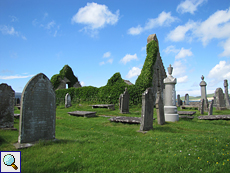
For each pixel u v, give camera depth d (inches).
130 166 172.6
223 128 367.9
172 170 166.1
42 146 218.7
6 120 345.4
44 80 247.0
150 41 1109.7
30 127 228.4
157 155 200.1
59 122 463.2
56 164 170.6
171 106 474.0
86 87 1063.0
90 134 312.3
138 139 268.4
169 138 269.1
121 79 978.7
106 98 959.0
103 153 203.8
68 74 1470.2
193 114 635.5
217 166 172.4
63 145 227.0
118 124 423.5
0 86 343.3
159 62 1197.1
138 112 725.9
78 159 183.5
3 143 235.0
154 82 1066.1
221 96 801.6
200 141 243.9
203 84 939.3
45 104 245.1
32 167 161.2
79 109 799.7
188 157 192.4
